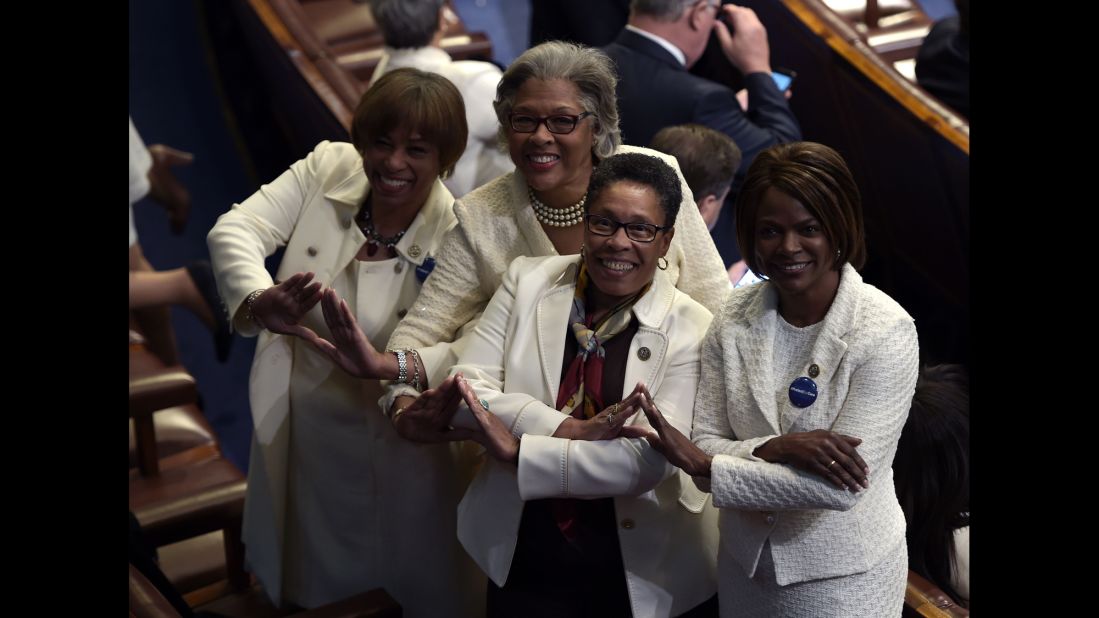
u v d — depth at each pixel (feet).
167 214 62.85
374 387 30.94
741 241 22.98
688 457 23.52
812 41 49.80
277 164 64.49
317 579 33.65
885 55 53.83
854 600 23.68
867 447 22.38
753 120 45.11
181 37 71.05
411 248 30.19
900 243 50.31
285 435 32.58
